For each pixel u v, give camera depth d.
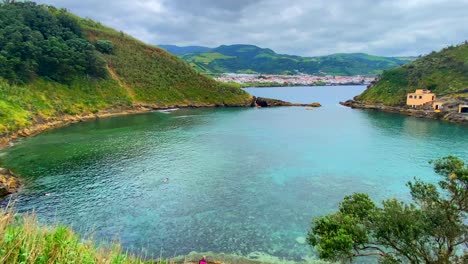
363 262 28.70
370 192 46.00
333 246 19.45
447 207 18.89
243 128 96.75
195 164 59.00
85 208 39.91
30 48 110.62
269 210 40.03
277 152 68.06
